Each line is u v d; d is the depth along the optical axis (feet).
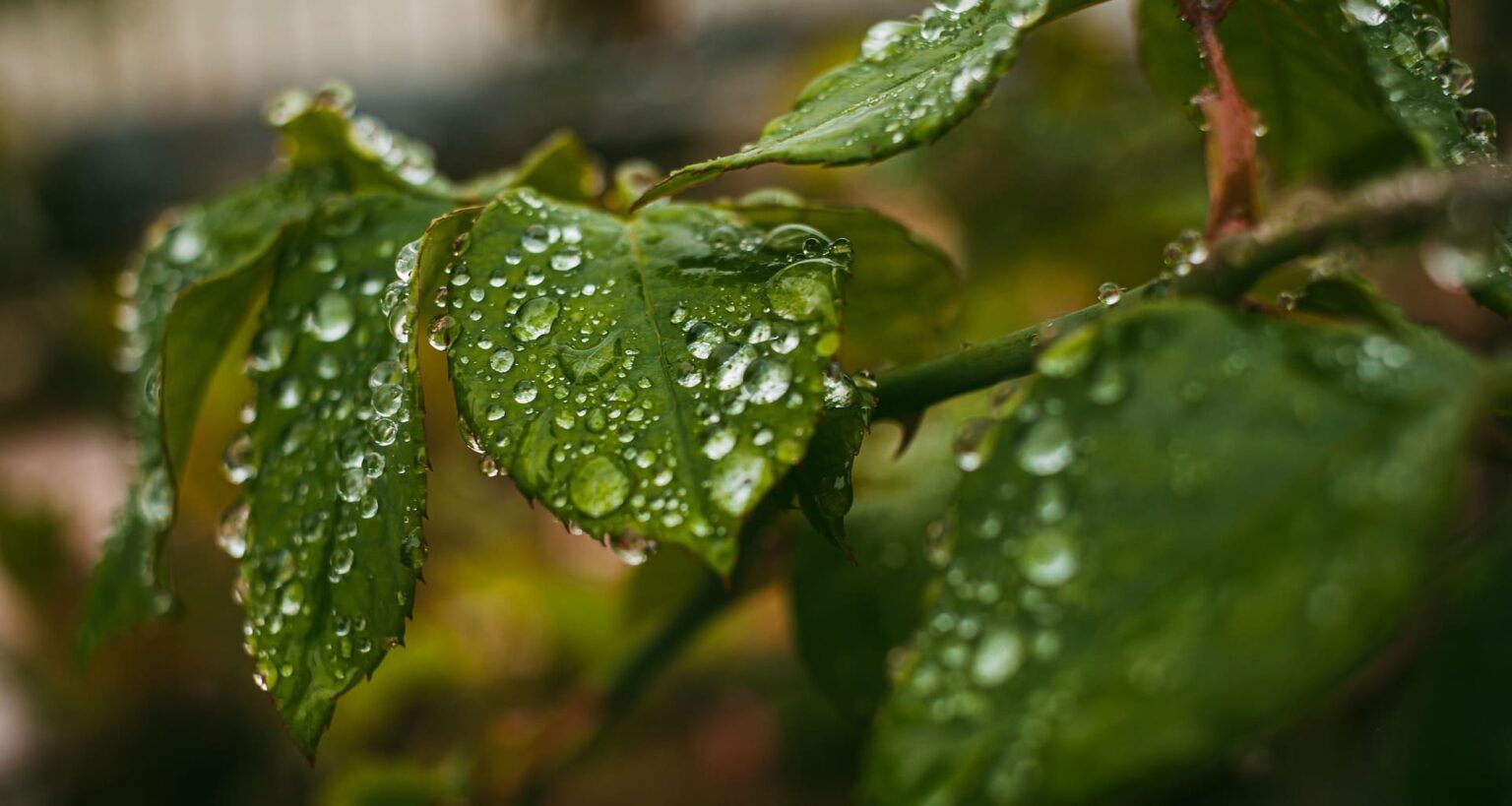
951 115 0.94
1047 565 0.85
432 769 2.28
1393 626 0.81
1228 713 0.82
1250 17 1.08
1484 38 2.44
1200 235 1.05
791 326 0.96
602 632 2.43
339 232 1.10
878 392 1.05
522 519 3.02
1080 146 2.75
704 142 5.28
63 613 3.02
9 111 5.78
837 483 0.98
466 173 5.80
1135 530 0.85
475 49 6.39
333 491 1.00
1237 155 1.00
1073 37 2.90
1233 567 0.84
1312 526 0.83
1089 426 0.87
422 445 0.96
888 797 0.84
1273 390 0.86
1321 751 1.45
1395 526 0.83
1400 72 0.99
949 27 0.99
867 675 1.24
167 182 6.66
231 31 7.03
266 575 1.00
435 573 2.69
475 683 2.47
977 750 0.84
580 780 2.94
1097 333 0.88
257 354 1.06
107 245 6.31
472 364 0.97
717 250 1.01
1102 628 0.84
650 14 3.72
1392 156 1.17
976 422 0.98
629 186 1.20
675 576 1.48
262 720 2.93
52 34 6.39
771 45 5.45
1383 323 0.95
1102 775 0.82
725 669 2.99
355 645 0.97
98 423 4.87
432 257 1.02
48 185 6.07
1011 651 0.85
